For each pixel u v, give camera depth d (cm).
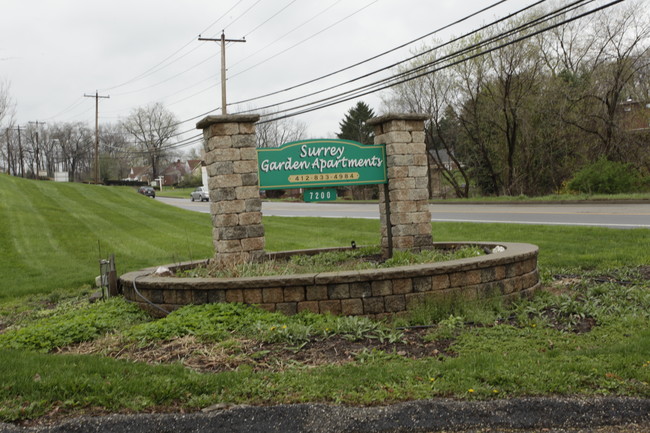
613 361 445
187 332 580
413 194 895
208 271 766
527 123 3603
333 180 874
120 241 1895
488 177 4300
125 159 10462
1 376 441
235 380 431
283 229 2259
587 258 1084
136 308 727
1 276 1278
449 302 666
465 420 368
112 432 360
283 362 496
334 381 427
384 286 656
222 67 3150
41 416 380
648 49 3048
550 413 371
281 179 845
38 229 2070
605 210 2070
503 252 752
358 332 576
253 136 812
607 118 3244
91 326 638
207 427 366
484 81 3681
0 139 8481
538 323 610
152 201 4022
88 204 3309
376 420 368
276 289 660
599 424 364
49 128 10394
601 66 3219
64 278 1235
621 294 737
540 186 3953
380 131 917
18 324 809
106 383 421
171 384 418
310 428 363
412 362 486
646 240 1239
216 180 798
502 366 446
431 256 804
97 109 5825
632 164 3045
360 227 2189
